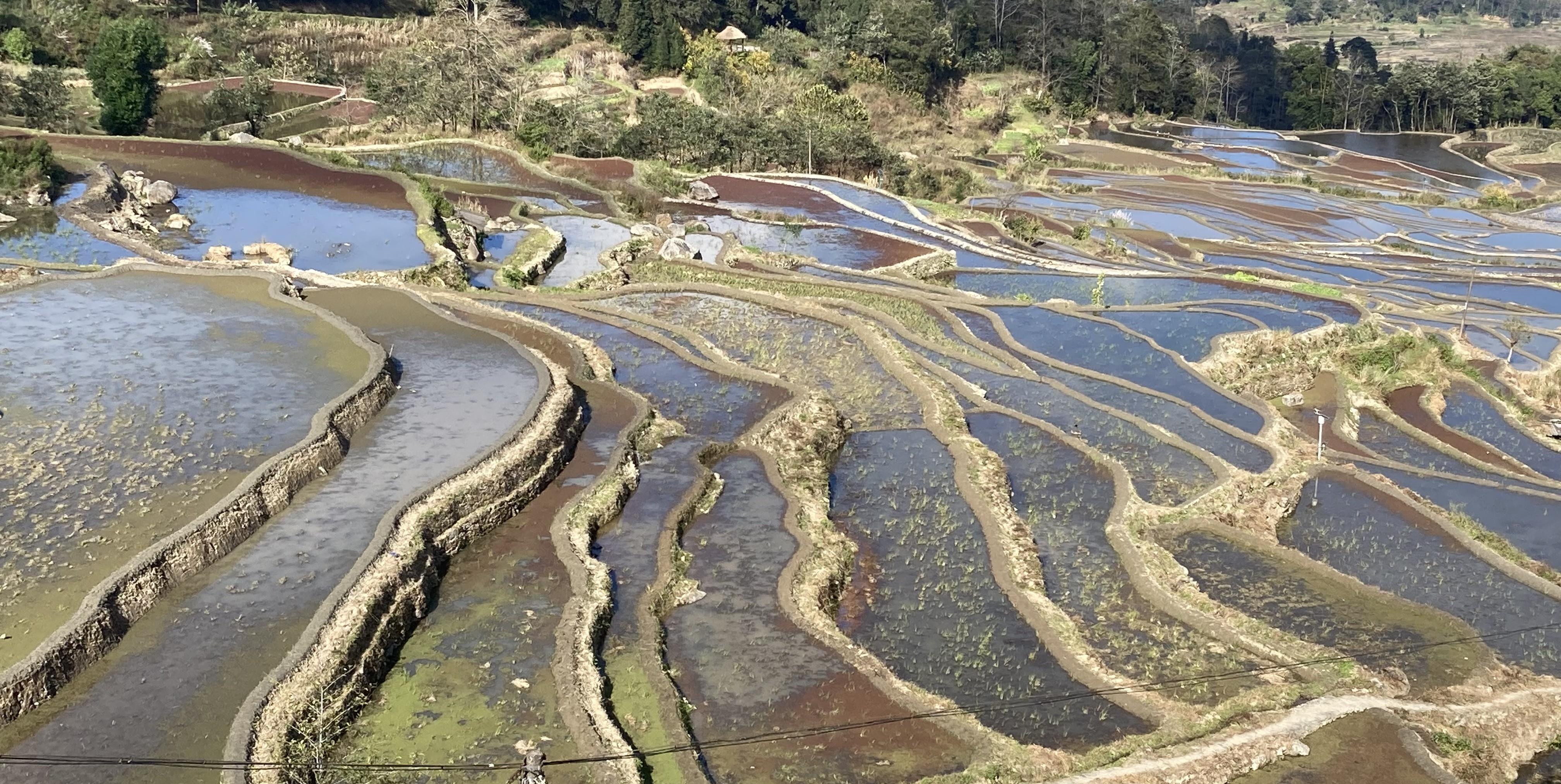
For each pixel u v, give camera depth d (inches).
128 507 1059.3
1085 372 1717.5
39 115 2945.4
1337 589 1165.1
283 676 855.7
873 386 1617.9
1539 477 1513.3
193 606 954.1
